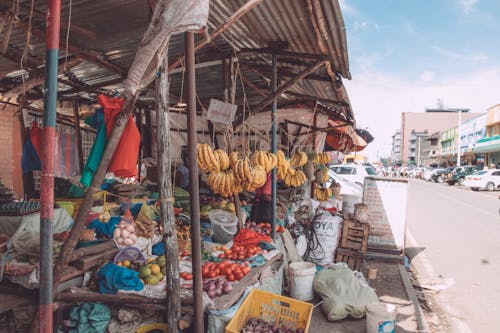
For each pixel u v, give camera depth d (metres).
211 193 7.25
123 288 3.15
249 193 8.05
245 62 5.45
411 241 8.55
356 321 4.18
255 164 4.39
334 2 3.24
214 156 4.15
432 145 61.19
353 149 11.90
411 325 4.24
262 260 4.23
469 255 7.41
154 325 3.08
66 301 3.08
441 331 4.21
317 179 9.20
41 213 1.80
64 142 8.11
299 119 8.20
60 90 6.64
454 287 5.62
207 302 3.07
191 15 2.22
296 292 4.57
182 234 4.63
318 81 5.64
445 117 83.38
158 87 2.72
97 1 3.23
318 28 3.77
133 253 3.64
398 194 6.86
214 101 4.48
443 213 12.84
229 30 4.27
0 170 7.13
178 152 8.45
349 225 6.07
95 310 3.02
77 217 2.55
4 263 3.19
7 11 3.20
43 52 4.43
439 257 7.26
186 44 2.63
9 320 3.17
